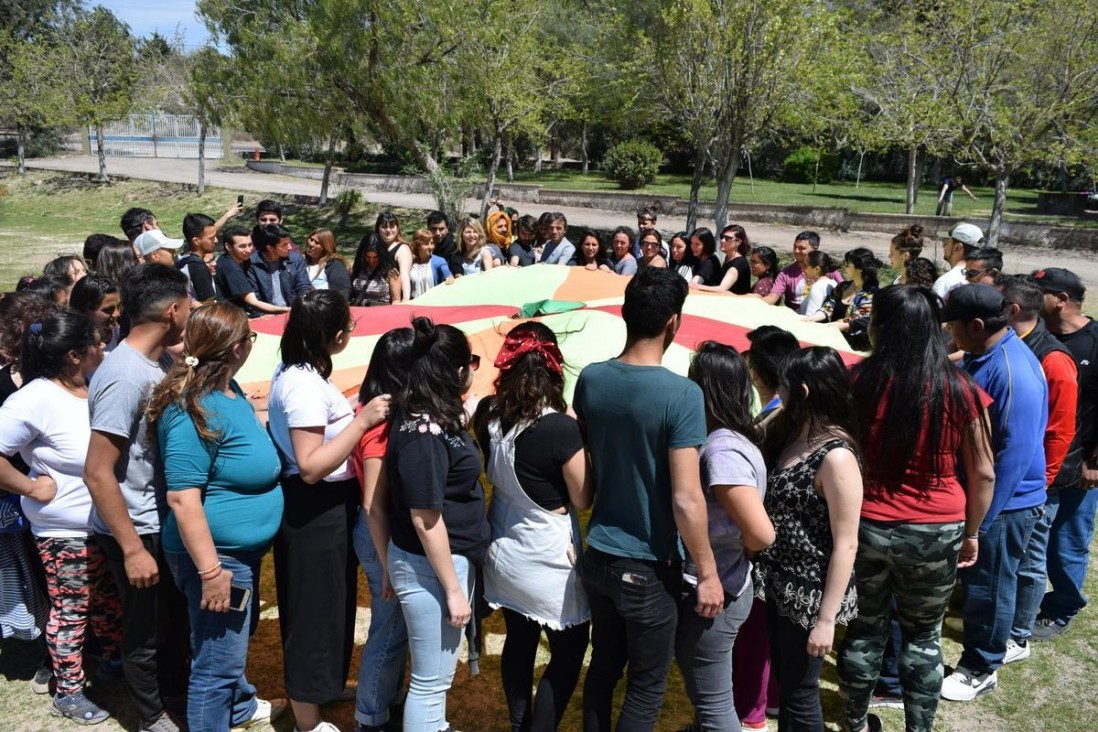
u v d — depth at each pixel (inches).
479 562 114.0
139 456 118.0
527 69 823.1
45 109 1162.0
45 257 702.5
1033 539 153.8
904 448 110.8
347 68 662.5
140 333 117.6
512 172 1412.4
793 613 110.7
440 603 111.1
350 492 120.8
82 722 135.4
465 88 695.1
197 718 117.5
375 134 778.8
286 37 691.4
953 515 112.9
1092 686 149.6
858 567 117.9
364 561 123.3
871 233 871.7
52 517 130.3
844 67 608.4
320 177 1368.1
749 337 127.4
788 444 114.4
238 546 112.8
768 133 643.5
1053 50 540.7
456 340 109.3
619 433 102.9
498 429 110.7
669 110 648.4
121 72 1221.7
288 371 115.1
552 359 111.0
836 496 105.0
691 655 110.4
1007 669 154.8
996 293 128.3
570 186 1277.1
